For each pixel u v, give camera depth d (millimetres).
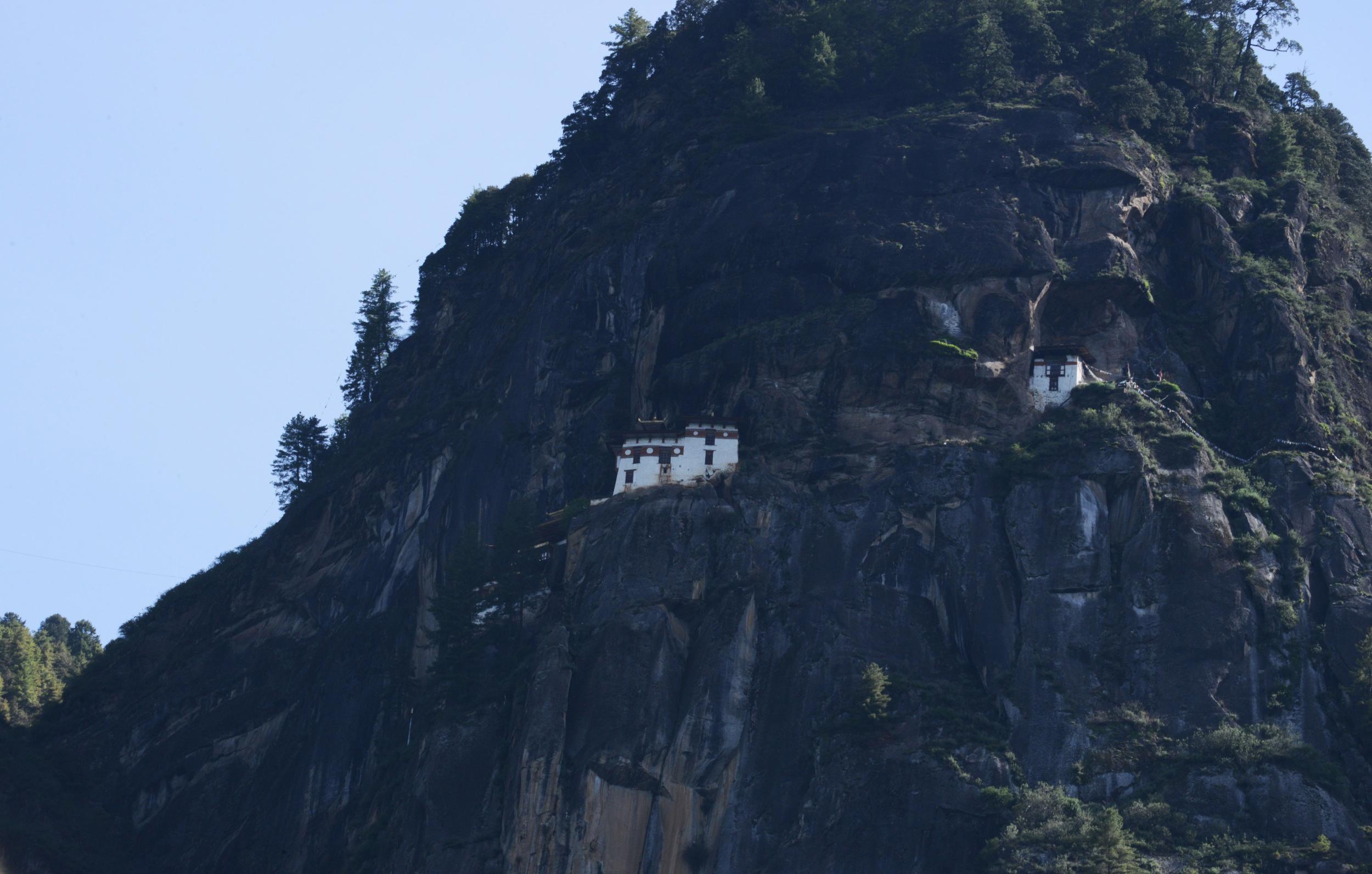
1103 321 156375
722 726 130750
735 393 154250
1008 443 145375
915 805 121688
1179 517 135125
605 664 134625
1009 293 154250
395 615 166625
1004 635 132875
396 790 144750
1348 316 160000
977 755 124250
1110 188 163250
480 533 162000
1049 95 175375
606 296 171000
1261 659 129375
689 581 139250
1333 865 114812
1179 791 121375
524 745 131250
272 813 160500
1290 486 141000
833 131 172500
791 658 133500
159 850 164750
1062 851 115312
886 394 149625
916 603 136375
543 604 145750
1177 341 156875
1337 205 175125
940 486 140750
